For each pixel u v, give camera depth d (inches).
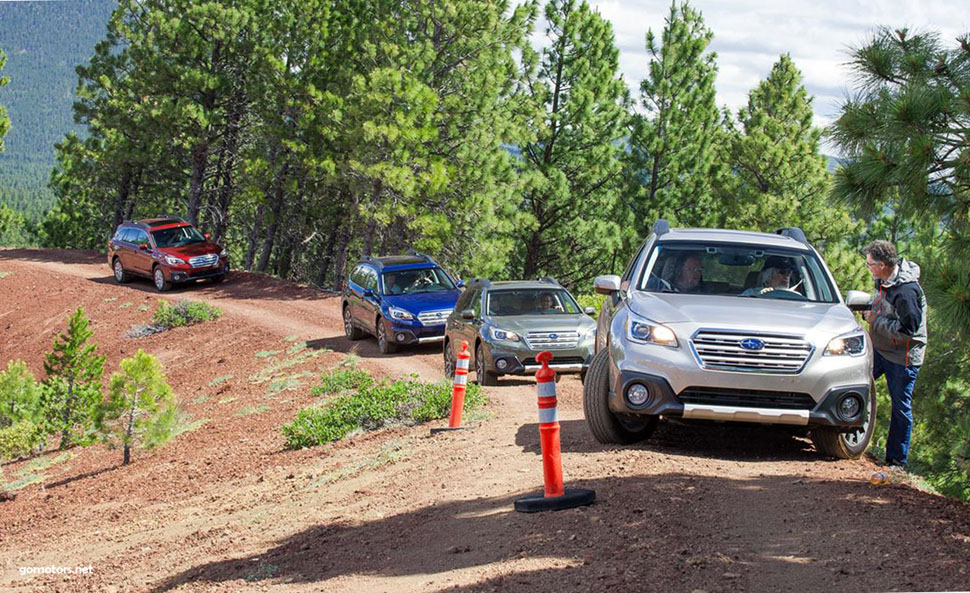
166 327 1169.4
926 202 300.2
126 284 1440.7
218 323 1136.8
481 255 1370.6
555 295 646.5
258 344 1005.8
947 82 295.3
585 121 1417.3
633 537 243.0
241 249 2701.8
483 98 1315.2
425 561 256.5
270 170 1579.7
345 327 954.7
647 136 1504.7
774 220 1358.3
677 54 1505.9
